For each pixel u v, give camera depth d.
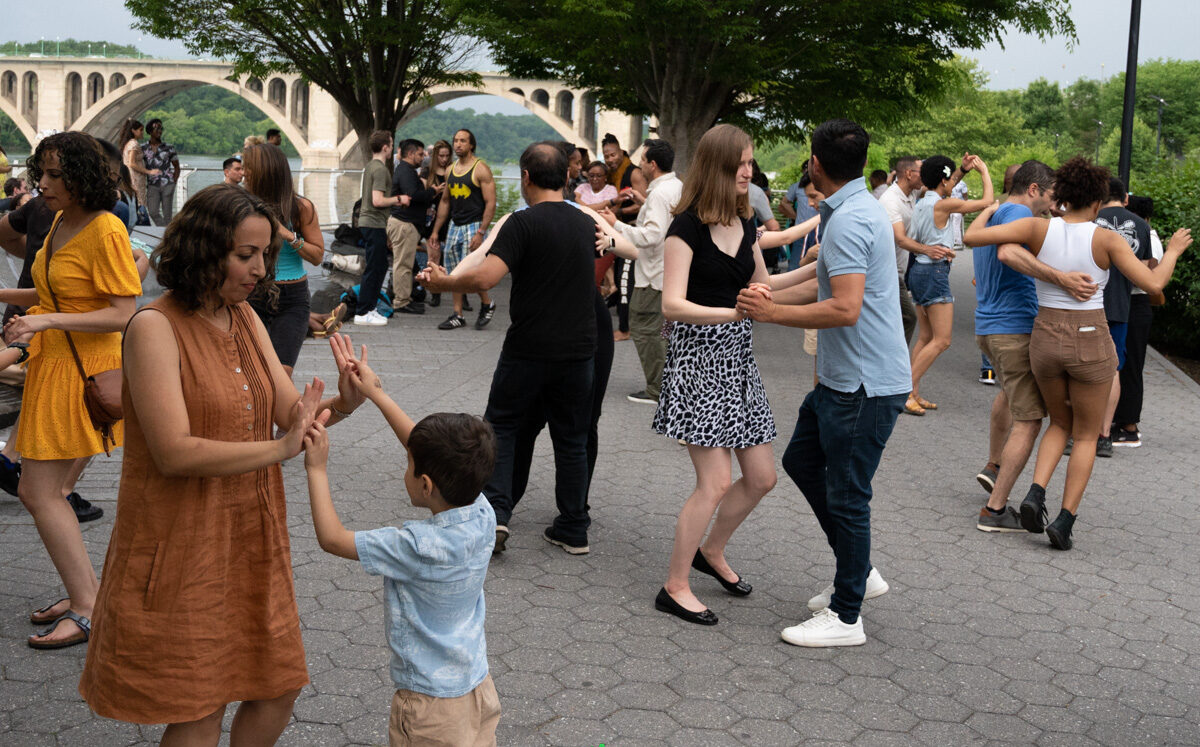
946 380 10.25
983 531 5.76
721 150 4.12
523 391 4.85
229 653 2.57
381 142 11.66
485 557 2.75
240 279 2.46
